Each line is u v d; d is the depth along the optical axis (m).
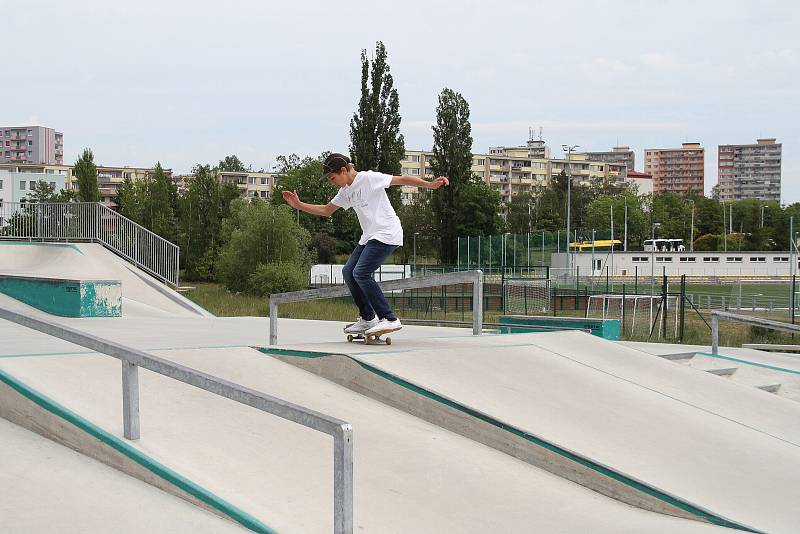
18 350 6.32
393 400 5.50
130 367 3.84
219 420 4.52
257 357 5.93
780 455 5.63
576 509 4.37
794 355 11.12
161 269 19.97
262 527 3.30
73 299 11.88
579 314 28.83
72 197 71.19
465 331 11.05
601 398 6.13
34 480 3.51
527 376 6.23
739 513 4.50
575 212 95.81
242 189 114.19
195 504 3.54
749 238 89.00
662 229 90.81
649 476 4.84
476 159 123.25
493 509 4.17
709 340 19.28
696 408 6.48
